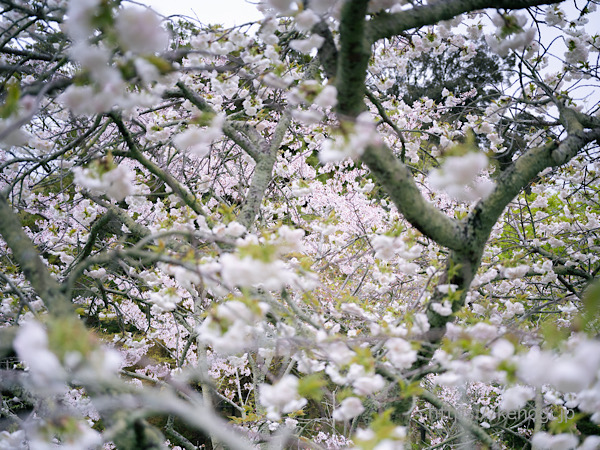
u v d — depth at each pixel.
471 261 2.05
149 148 3.40
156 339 5.27
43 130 3.66
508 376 1.35
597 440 1.48
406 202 1.82
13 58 3.26
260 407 3.78
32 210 3.94
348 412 1.50
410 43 3.22
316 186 5.51
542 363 1.25
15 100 1.24
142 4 1.80
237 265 1.32
